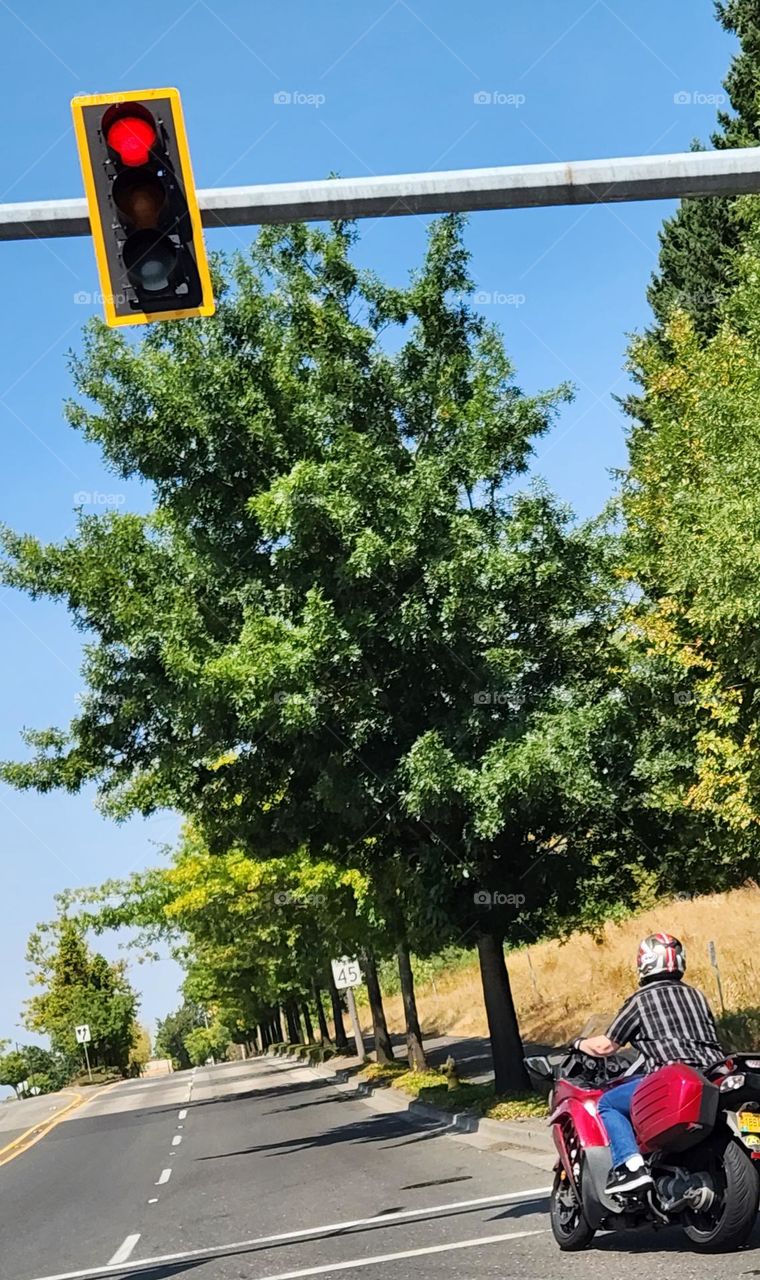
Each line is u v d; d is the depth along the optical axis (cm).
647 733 2028
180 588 2156
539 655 2038
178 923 4706
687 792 1966
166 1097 5409
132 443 2123
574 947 4138
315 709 1922
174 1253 1284
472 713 1919
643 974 903
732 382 1566
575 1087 943
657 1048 865
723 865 2220
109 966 12294
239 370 2091
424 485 1906
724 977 2677
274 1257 1140
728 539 1368
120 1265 1266
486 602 1905
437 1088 2653
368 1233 1189
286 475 2052
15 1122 5312
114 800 2902
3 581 2259
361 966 4247
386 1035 3944
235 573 2119
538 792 1841
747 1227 820
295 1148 2262
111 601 2203
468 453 1991
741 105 3694
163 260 758
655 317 4041
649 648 1855
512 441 2014
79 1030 10362
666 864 2181
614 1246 934
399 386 2092
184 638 2077
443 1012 5800
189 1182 1972
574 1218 936
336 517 1886
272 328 2117
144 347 2172
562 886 2103
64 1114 5291
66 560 2259
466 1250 1015
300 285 2109
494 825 1831
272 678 1895
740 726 1658
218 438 2080
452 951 6600
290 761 2159
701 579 1441
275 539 2078
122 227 762
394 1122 2447
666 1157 857
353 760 2039
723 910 3516
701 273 3897
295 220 786
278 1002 6756
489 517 2017
